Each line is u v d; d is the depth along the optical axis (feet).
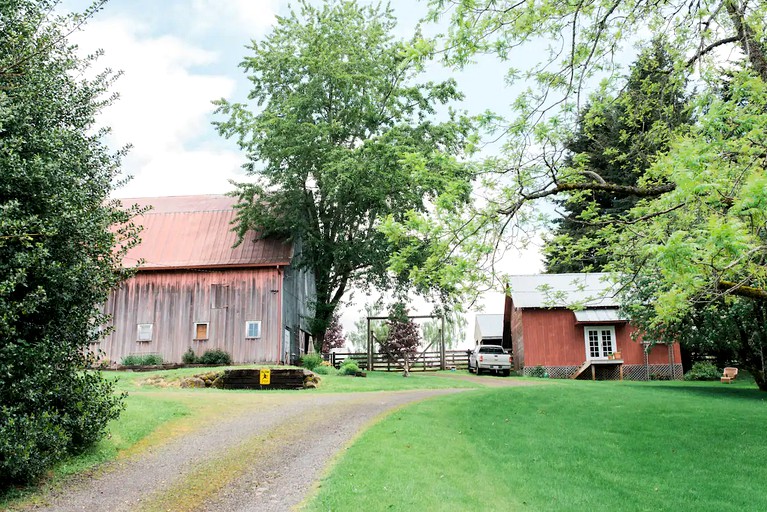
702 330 63.00
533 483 29.43
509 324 136.15
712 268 23.94
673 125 39.29
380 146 85.61
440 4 31.99
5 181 26.43
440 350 118.42
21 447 24.11
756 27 33.17
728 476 30.83
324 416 42.65
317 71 96.32
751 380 89.81
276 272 90.84
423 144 90.43
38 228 27.09
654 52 39.11
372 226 97.30
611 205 116.98
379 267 92.63
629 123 41.37
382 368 117.60
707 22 35.63
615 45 36.50
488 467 31.60
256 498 24.81
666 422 43.21
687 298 27.37
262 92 101.30
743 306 58.18
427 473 28.48
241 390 65.41
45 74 29.55
